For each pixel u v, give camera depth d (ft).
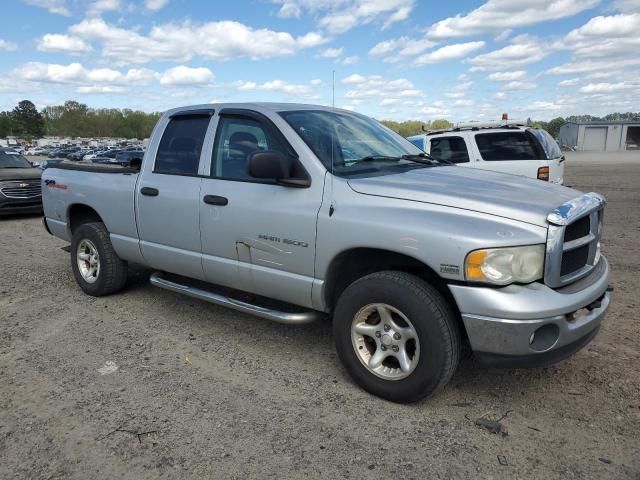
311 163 12.03
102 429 10.30
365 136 14.23
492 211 10.09
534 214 9.93
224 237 13.50
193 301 18.04
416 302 10.24
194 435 10.06
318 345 14.26
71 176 18.66
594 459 9.16
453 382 12.01
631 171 80.64
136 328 15.61
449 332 10.19
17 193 38.58
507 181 12.21
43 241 30.04
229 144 13.80
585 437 9.80
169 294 18.80
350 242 11.05
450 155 31.55
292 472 8.97
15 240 30.45
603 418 10.40
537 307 9.45
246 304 13.51
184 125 15.12
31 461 9.36
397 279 10.58
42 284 20.39
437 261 9.98
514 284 9.75
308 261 11.91
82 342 14.61
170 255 15.17
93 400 11.41
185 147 14.90
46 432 10.24
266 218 12.47
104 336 15.02
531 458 9.23
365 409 10.92
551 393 11.42
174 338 14.83
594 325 10.53
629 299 17.15
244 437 9.98
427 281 10.94
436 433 10.03
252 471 9.01
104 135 472.03
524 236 9.64
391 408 10.95
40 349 14.17
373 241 10.71
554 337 9.75
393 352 10.98
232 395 11.58
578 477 8.71
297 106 14.16
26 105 486.79
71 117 468.75
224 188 13.47
